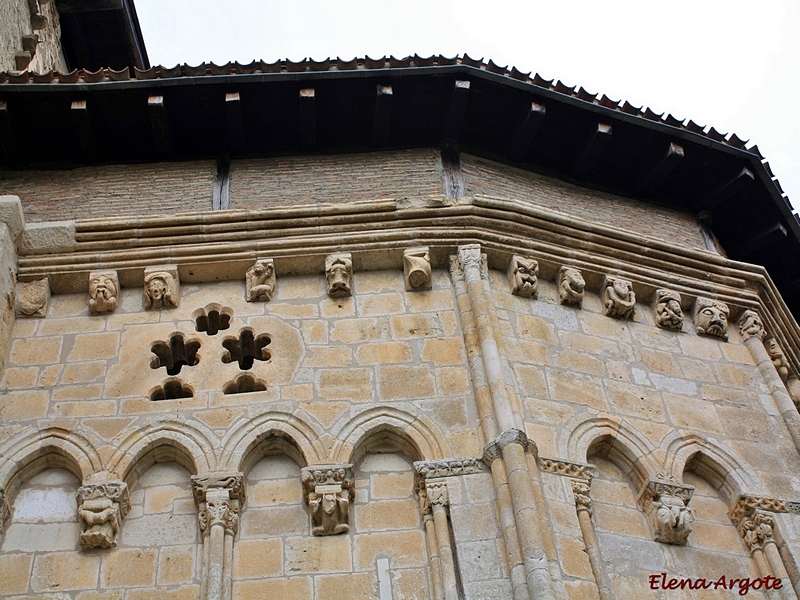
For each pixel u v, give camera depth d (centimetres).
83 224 1223
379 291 1190
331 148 1367
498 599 886
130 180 1334
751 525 1054
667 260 1305
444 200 1250
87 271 1208
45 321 1171
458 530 942
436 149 1366
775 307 1374
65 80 1293
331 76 1291
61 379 1105
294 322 1158
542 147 1384
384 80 1305
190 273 1213
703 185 1438
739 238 1491
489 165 1368
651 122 1348
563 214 1275
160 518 991
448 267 1216
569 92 1340
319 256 1214
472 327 1123
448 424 1040
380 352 1117
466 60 1320
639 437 1088
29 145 1348
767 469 1116
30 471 1030
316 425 1044
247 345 1159
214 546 942
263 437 1038
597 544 989
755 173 1404
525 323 1166
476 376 1070
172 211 1286
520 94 1322
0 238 1176
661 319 1250
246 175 1334
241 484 994
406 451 1041
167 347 1145
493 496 964
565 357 1147
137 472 1027
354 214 1237
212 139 1359
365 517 983
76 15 1959
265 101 1320
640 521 1035
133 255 1214
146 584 941
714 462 1101
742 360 1253
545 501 973
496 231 1236
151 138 1350
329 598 924
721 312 1285
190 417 1057
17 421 1059
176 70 1299
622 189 1434
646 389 1153
